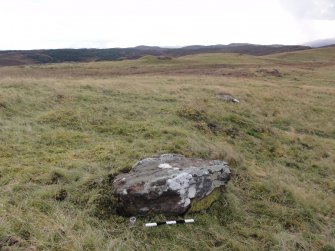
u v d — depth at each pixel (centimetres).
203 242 682
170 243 667
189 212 764
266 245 713
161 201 745
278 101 2523
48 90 1947
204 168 844
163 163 880
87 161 977
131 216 738
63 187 805
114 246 615
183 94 2272
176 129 1376
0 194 751
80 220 679
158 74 5238
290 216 857
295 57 11969
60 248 583
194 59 10131
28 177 847
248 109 2114
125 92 2150
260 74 5044
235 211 821
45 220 661
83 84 2247
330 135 1980
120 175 853
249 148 1436
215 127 1619
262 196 948
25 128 1246
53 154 1036
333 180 1211
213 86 2748
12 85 1955
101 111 1612
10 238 584
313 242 760
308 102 2636
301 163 1362
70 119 1428
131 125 1413
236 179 1015
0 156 988
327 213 922
